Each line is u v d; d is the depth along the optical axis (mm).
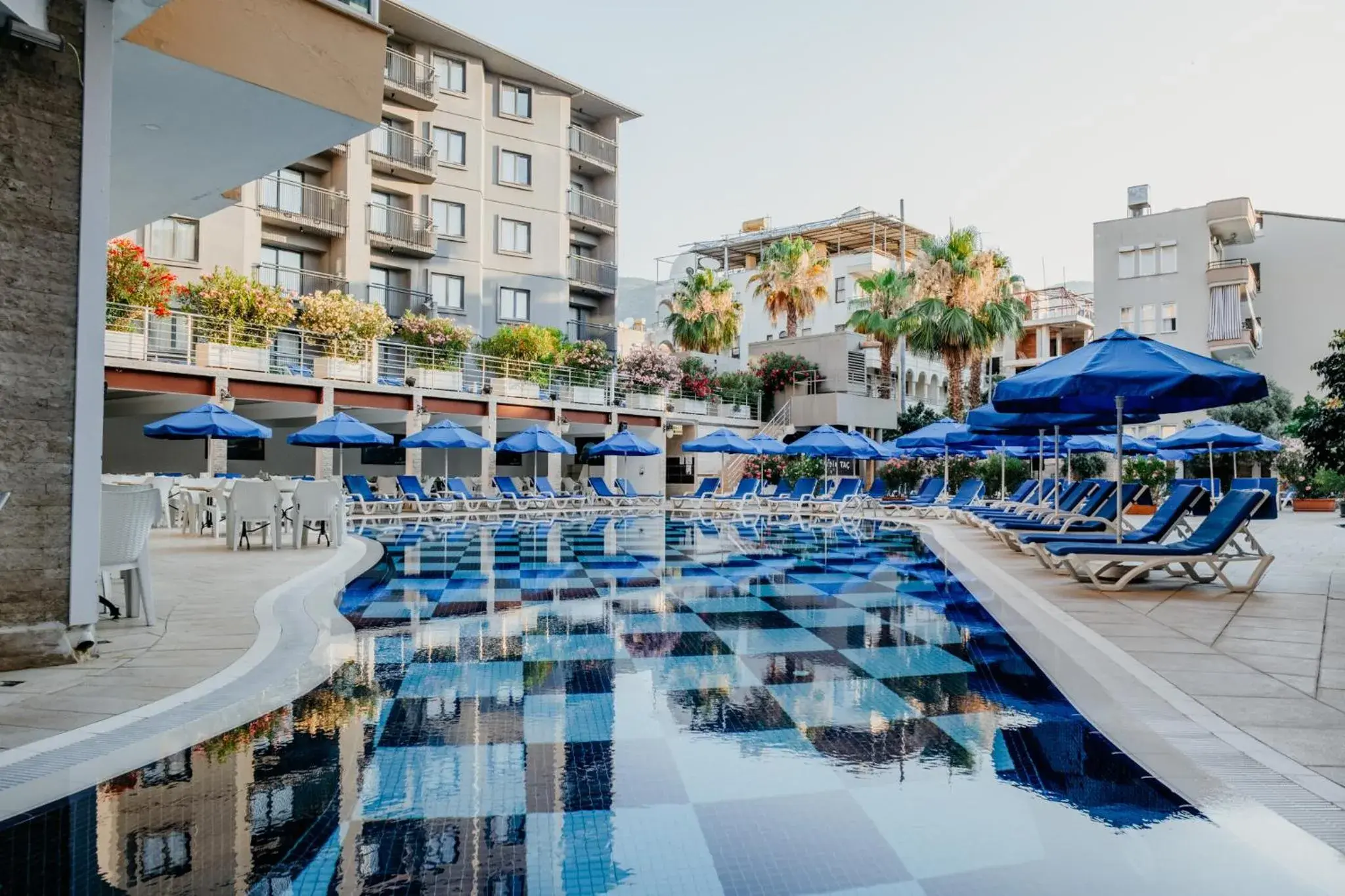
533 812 2906
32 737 3574
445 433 20188
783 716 4117
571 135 35500
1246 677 4695
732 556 11938
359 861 2500
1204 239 33438
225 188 8352
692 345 38625
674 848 2627
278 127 6883
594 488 24953
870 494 23016
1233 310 32625
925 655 5512
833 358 35656
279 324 22875
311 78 6430
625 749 3604
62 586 4891
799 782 3217
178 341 20625
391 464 28750
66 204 4871
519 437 22906
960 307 32188
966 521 17688
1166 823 2801
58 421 4848
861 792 3113
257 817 2812
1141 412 9883
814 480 23125
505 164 32938
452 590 8414
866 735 3818
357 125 6863
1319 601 7383
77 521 4926
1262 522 19547
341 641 5859
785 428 34875
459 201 31156
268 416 23453
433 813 2881
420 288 30281
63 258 4863
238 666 4883
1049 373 8070
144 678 4574
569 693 4535
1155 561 7992
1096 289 35188
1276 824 2783
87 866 2420
